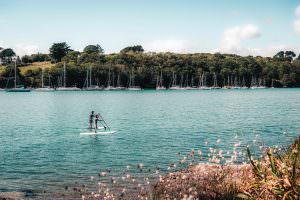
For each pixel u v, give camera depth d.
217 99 153.88
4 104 123.38
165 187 15.57
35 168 27.03
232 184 11.69
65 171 25.83
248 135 44.94
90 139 43.00
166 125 57.72
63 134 47.97
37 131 51.69
